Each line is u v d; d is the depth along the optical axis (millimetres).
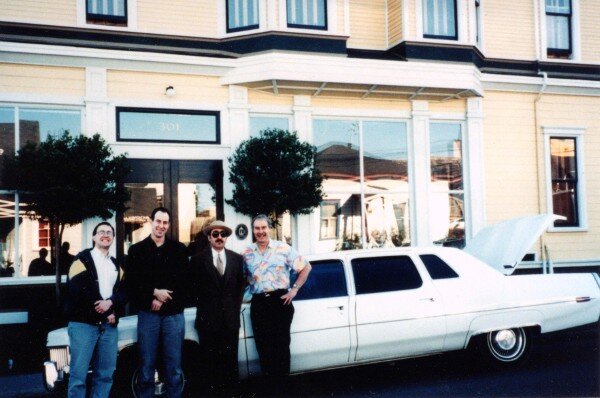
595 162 12305
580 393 5605
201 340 5707
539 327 6664
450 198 11352
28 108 9102
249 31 10016
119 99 9500
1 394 6656
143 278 5375
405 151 11156
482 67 11633
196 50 9922
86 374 5230
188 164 9859
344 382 6512
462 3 10945
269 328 5672
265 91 10336
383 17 11477
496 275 6703
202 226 9867
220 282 5641
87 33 9570
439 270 6582
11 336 8305
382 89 10414
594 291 6891
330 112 10719
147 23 10023
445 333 6344
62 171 8086
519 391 5758
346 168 10781
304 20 10438
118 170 8633
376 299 6203
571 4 12648
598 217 12289
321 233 10523
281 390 5859
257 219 5852
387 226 10898
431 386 6141
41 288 8930
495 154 11664
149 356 5418
